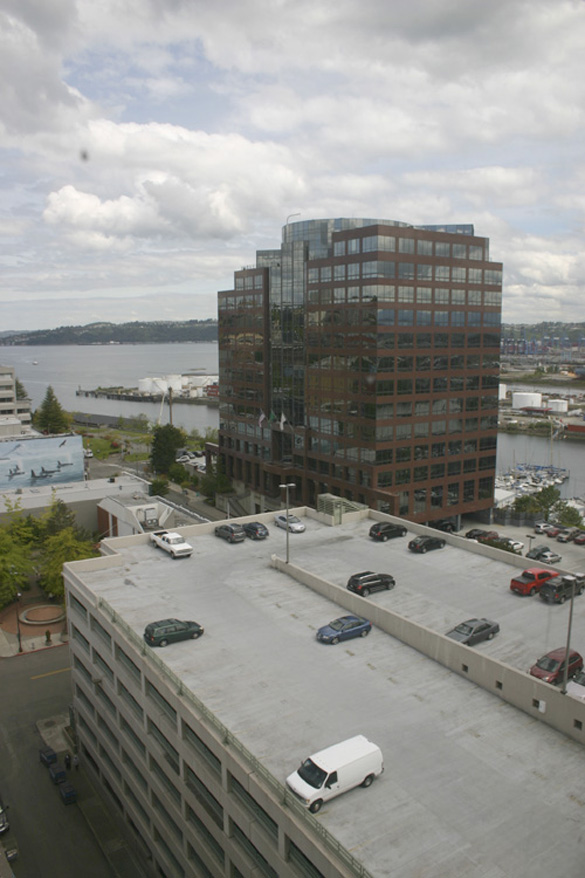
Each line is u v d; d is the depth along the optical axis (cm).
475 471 10719
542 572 4978
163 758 3709
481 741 3064
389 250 9025
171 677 3534
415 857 2361
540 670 3553
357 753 2728
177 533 6325
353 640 4116
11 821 4619
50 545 8275
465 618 4500
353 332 9494
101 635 4669
